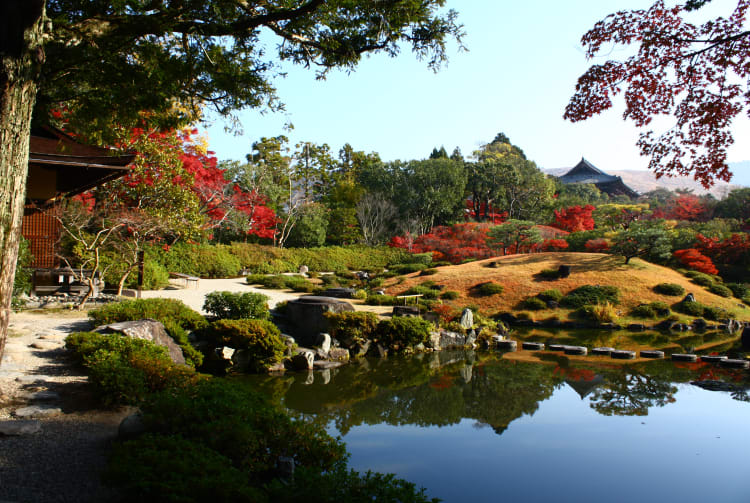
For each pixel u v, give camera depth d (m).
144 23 5.89
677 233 33.22
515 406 10.13
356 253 38.56
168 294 18.11
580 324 21.67
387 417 9.14
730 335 20.42
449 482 6.40
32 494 3.77
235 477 3.57
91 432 5.26
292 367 12.31
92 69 6.36
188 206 19.47
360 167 58.47
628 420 9.30
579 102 5.42
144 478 3.28
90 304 13.56
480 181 54.31
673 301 23.77
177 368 6.60
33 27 3.80
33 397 6.23
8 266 3.74
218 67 7.44
